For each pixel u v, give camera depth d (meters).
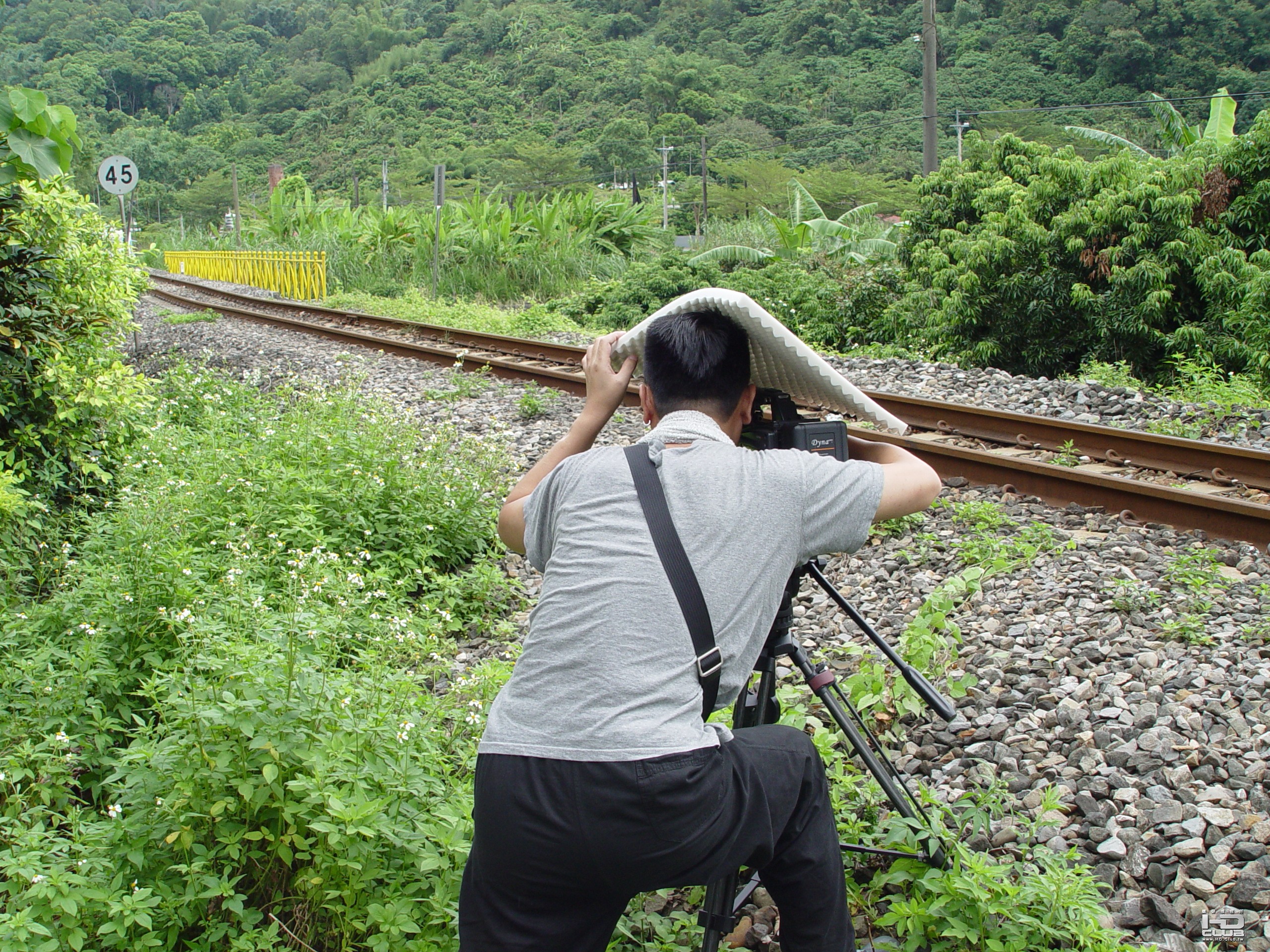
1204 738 3.12
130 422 6.07
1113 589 4.22
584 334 14.65
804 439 2.11
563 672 1.76
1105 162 11.77
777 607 1.90
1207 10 71.44
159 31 177.00
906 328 13.34
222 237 42.53
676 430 2.01
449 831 2.46
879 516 1.95
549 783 1.68
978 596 4.31
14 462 5.23
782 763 1.89
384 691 3.05
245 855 2.50
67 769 3.01
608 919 1.82
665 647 1.75
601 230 24.95
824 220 19.91
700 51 125.81
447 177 93.44
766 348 2.11
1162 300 10.60
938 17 98.25
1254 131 11.29
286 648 3.18
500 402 8.70
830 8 112.12
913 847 2.58
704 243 22.25
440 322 15.34
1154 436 6.38
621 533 1.85
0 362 5.13
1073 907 2.34
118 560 4.20
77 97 140.50
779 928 2.44
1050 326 11.73
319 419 6.29
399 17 175.00
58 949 2.16
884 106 87.69
